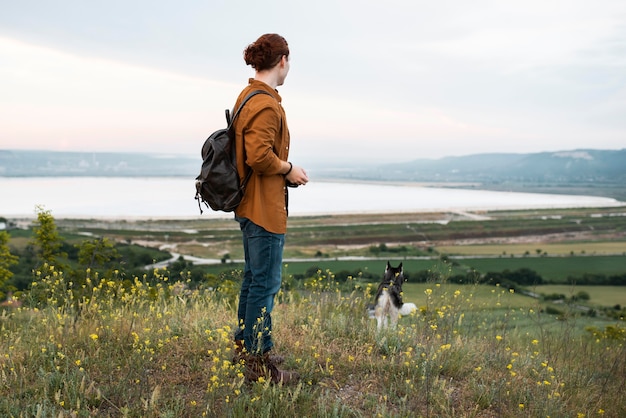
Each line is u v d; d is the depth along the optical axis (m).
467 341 5.22
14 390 3.32
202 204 3.40
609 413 4.07
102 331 4.46
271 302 3.54
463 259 95.06
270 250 3.38
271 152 3.13
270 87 3.31
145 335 4.38
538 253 106.31
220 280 6.60
